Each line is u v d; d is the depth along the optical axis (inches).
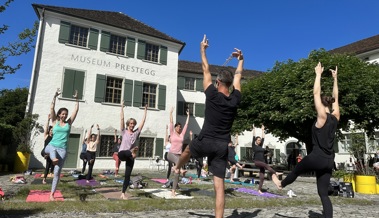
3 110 930.7
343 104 644.1
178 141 266.1
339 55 729.0
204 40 137.0
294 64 780.0
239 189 341.1
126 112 816.3
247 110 818.2
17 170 545.3
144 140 834.2
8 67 309.4
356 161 449.1
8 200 216.1
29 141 619.2
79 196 241.3
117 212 187.5
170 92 903.1
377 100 655.1
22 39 315.3
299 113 637.9
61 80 735.1
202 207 210.1
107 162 760.3
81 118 748.0
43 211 177.9
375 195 377.7
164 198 241.0
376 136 991.0
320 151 139.8
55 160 207.3
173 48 935.0
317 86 148.1
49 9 733.9
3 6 298.2
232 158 412.2
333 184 338.6
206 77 131.9
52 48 737.0
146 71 870.4
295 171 147.2
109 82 815.1
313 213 205.8
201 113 1087.6
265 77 821.9
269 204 238.5
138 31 860.0
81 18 778.8
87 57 780.6
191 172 693.9
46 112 707.4
